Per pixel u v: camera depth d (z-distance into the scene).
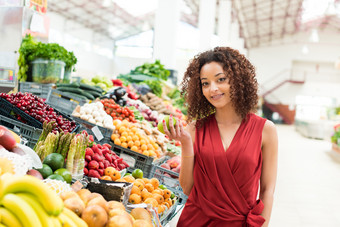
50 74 4.01
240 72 1.60
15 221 0.97
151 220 1.65
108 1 13.08
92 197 1.41
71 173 1.94
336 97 26.94
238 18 20.61
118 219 1.25
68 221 1.09
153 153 3.14
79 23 21.27
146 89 6.57
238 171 1.52
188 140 1.53
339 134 10.01
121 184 1.70
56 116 2.83
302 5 18.41
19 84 4.11
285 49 27.52
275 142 1.60
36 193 0.99
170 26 8.83
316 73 27.27
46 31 4.71
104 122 3.36
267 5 18.11
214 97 1.58
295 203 5.05
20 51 3.95
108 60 25.45
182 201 2.93
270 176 1.61
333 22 24.16
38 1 4.66
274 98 27.50
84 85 4.45
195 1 17.45
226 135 1.62
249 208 1.52
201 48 11.76
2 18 4.26
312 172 7.44
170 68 8.85
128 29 23.77
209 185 1.55
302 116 27.47
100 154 2.48
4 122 2.64
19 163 1.40
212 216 1.53
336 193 5.76
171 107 6.46
